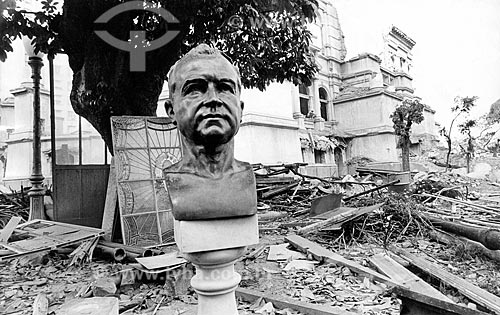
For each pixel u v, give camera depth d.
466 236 6.25
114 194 6.51
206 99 2.29
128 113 7.44
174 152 6.83
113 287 4.04
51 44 7.06
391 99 30.34
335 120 31.00
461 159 29.03
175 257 4.36
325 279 4.54
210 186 2.35
